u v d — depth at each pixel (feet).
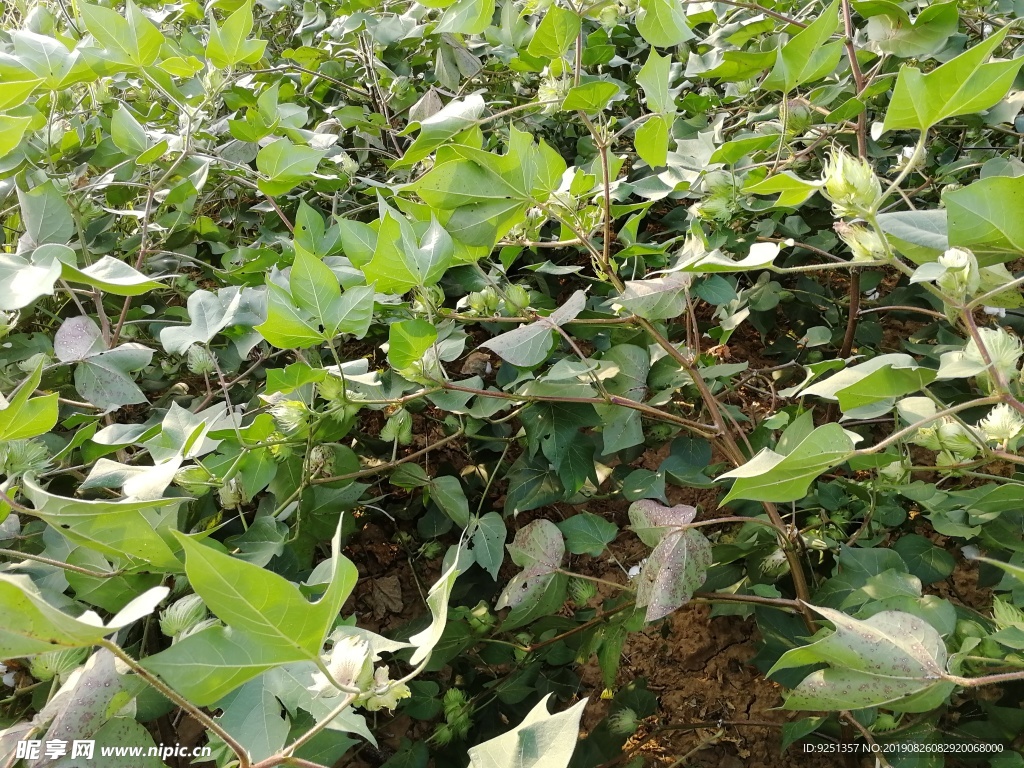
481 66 9.02
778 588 5.99
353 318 4.43
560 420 5.67
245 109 9.97
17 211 7.16
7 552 3.55
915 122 3.32
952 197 2.90
